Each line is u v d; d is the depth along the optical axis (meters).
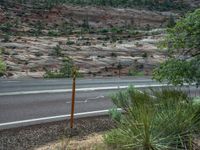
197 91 17.55
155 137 6.32
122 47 54.12
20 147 7.42
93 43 57.81
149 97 8.36
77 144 7.50
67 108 11.95
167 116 6.63
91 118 10.38
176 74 9.16
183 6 125.06
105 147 6.81
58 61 41.62
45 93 14.96
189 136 6.46
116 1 107.50
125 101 8.86
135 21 96.56
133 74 34.44
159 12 109.88
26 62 39.28
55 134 8.42
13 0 83.88
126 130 6.70
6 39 52.00
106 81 21.45
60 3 91.75
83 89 17.03
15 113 10.66
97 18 90.44
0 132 8.45
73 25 81.81
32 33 65.25
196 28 9.12
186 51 9.66
